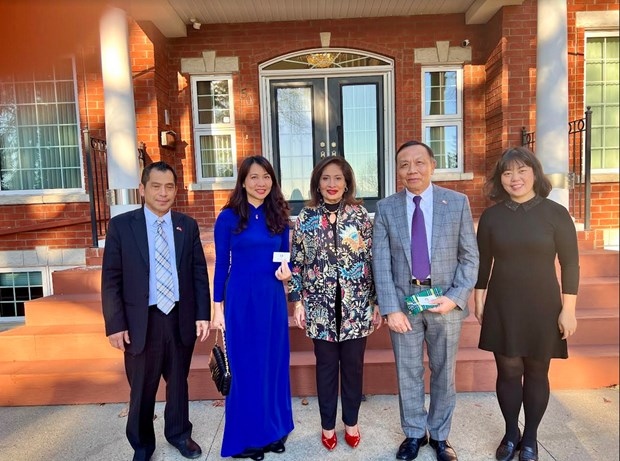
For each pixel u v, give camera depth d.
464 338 3.58
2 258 5.81
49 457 2.72
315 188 2.62
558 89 4.27
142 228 2.48
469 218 2.48
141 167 5.43
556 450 2.60
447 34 6.02
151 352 2.51
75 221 5.71
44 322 3.93
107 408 3.32
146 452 2.59
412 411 2.60
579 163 5.56
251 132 6.18
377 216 2.59
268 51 6.07
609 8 5.68
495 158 5.75
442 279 2.46
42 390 3.38
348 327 2.54
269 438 2.62
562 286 2.37
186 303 2.59
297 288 2.66
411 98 6.11
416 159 2.43
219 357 2.53
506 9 5.40
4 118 5.84
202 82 6.25
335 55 6.20
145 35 5.42
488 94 5.93
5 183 5.91
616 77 5.84
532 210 2.39
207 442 2.83
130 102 4.61
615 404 3.08
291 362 3.41
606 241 4.33
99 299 3.98
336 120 6.34
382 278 2.50
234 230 2.57
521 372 2.51
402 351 2.56
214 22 6.00
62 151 5.89
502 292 2.41
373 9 5.76
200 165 6.34
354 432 2.71
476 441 2.73
